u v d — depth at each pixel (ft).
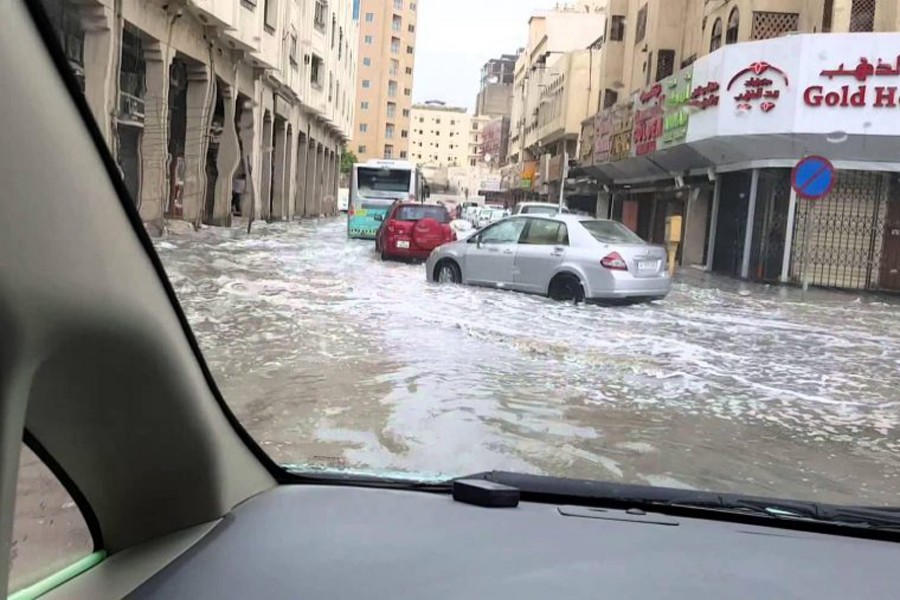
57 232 4.84
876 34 61.93
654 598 6.24
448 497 8.86
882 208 66.18
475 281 44.75
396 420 18.48
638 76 113.29
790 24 76.89
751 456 17.37
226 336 27.58
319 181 187.01
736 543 7.72
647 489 9.25
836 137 63.52
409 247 60.13
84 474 6.39
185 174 79.66
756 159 69.41
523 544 7.36
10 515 4.67
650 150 90.74
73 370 5.49
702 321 38.68
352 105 224.94
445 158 529.45
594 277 39.60
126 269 5.68
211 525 7.32
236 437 8.06
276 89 117.19
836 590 6.65
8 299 4.46
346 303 36.94
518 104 275.39
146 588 5.98
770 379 25.80
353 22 215.72
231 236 77.51
